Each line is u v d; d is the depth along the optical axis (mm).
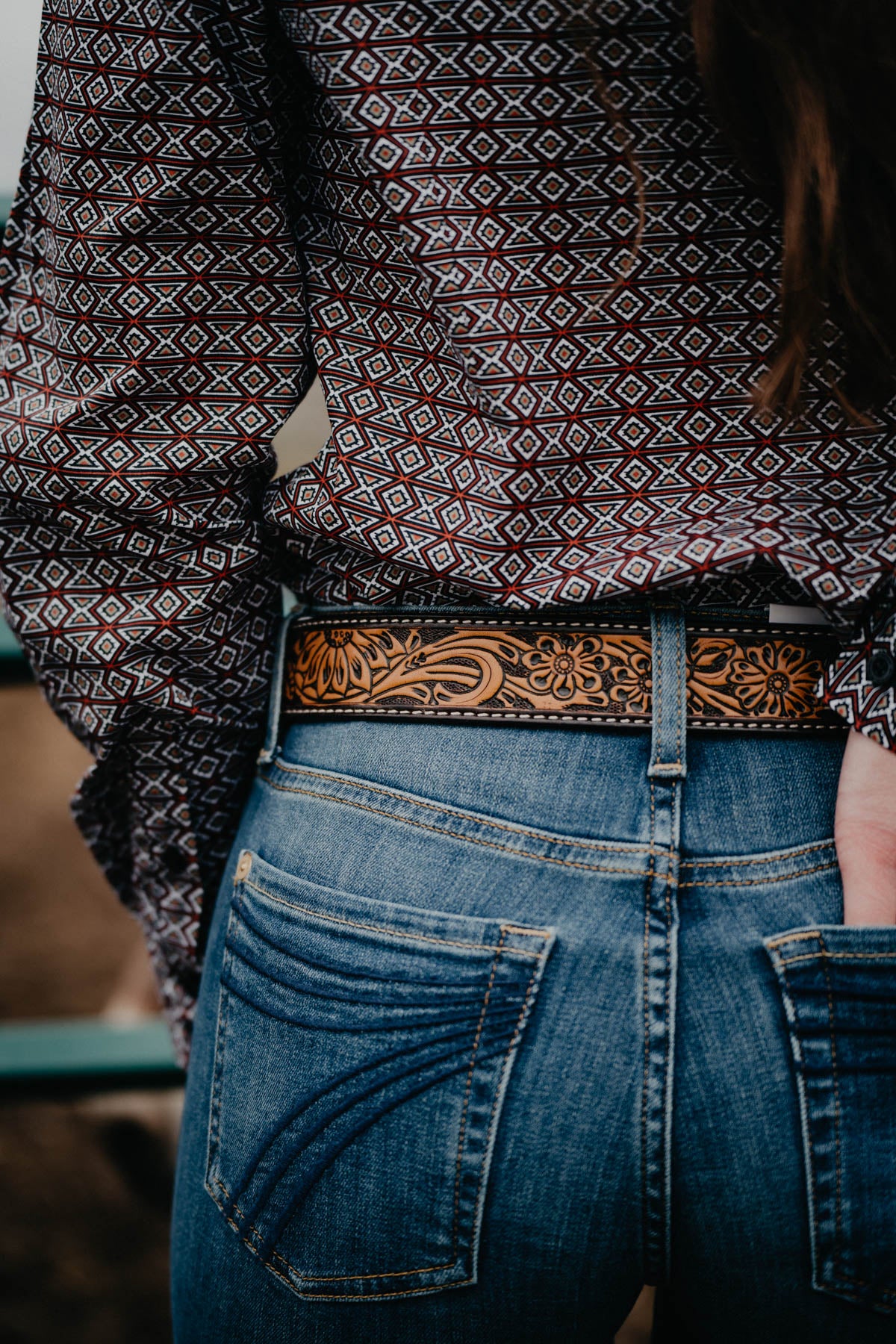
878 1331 624
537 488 670
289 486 750
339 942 645
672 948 613
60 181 712
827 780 658
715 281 655
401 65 645
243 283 720
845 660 652
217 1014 712
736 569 652
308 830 688
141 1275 1554
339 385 717
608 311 655
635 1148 607
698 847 631
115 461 730
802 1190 606
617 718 658
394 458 698
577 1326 635
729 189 650
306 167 718
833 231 600
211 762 854
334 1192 636
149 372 720
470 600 703
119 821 941
